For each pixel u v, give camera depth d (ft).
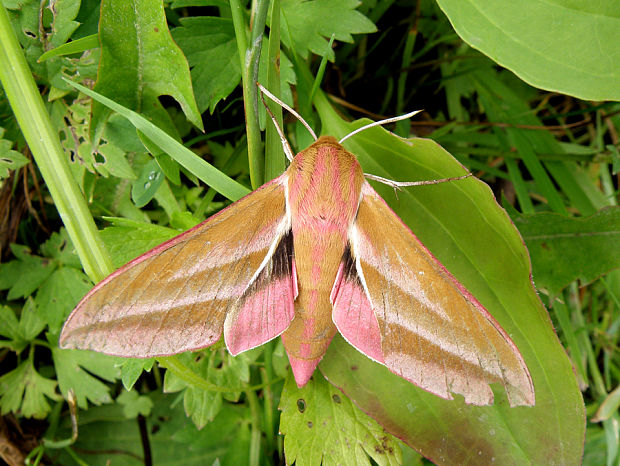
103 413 0.37
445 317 0.25
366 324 0.26
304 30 0.31
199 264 0.25
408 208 0.30
